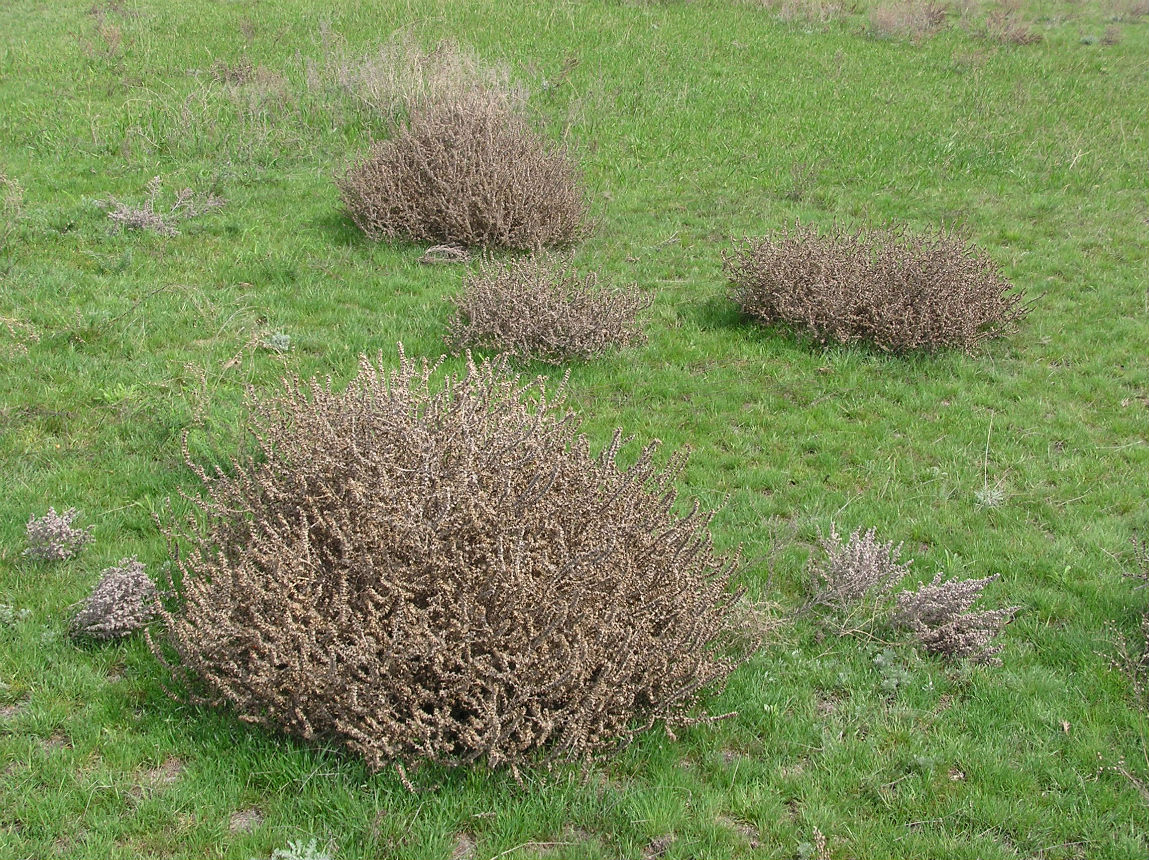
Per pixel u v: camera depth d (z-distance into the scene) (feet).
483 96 33.06
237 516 12.97
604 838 10.40
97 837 9.94
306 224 28.99
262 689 10.68
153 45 48.83
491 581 11.03
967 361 22.36
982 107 44.39
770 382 21.31
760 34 56.29
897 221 31.48
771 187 34.32
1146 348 23.25
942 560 15.58
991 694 12.62
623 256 27.84
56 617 13.04
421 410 14.17
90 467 16.53
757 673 12.83
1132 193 34.55
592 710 10.87
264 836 10.08
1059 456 18.83
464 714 11.10
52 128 36.11
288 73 44.09
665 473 14.71
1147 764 11.50
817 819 10.68
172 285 23.73
